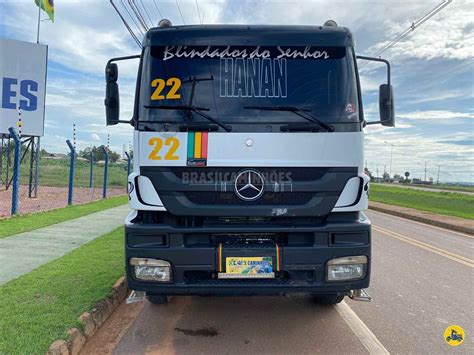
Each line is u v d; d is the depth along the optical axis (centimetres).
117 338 433
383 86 489
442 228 1479
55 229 990
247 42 437
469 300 586
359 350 413
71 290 513
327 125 416
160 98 420
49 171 2748
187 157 405
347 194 411
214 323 477
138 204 405
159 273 390
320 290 393
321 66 435
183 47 433
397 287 647
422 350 417
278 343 426
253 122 415
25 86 1723
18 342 366
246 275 389
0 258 686
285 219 409
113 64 487
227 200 405
